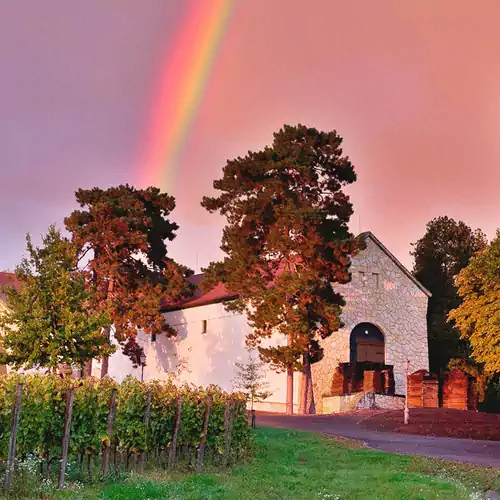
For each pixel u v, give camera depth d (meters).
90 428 12.91
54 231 26.59
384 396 40.81
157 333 49.12
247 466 15.80
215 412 15.79
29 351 25.17
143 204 48.94
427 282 58.56
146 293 48.00
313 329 38.38
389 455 18.86
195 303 51.19
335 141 39.72
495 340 30.81
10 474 10.99
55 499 10.72
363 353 45.41
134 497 10.88
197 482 12.68
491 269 31.55
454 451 20.97
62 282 25.34
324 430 27.78
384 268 47.41
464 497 12.04
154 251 51.12
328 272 38.97
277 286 37.69
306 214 37.50
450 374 42.50
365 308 45.91
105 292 46.62
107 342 28.53
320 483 13.44
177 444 14.97
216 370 48.06
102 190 48.59
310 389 38.81
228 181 40.12
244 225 39.91
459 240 60.00
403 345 47.09
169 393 15.13
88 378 14.23
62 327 25.17
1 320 25.44
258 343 40.84
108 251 45.97
